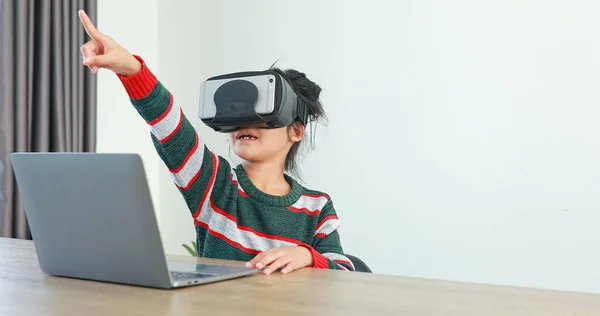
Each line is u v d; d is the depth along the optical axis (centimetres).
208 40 291
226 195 116
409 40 242
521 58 221
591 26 209
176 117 96
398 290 66
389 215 245
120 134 284
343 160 255
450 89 234
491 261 225
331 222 121
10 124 224
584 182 210
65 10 242
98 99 273
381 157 247
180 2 300
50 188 71
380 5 248
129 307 56
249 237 114
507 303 60
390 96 246
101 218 67
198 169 107
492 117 226
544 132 217
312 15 264
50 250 75
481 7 228
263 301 59
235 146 118
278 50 272
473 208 229
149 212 63
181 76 299
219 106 100
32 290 66
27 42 231
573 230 212
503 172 224
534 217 218
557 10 215
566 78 213
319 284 70
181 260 94
